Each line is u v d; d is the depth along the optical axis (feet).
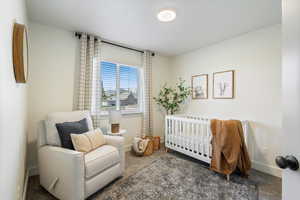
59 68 8.04
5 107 2.82
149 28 7.91
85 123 7.29
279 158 1.97
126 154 10.07
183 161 8.88
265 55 7.68
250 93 8.23
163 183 6.55
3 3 2.68
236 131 6.83
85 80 8.66
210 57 10.28
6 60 2.90
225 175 7.22
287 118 1.97
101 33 8.55
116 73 10.61
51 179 5.68
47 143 6.38
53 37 7.84
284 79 2.01
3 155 2.71
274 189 6.15
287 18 1.98
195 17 6.79
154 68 12.35
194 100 11.32
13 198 3.62
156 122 12.59
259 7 6.01
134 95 11.60
